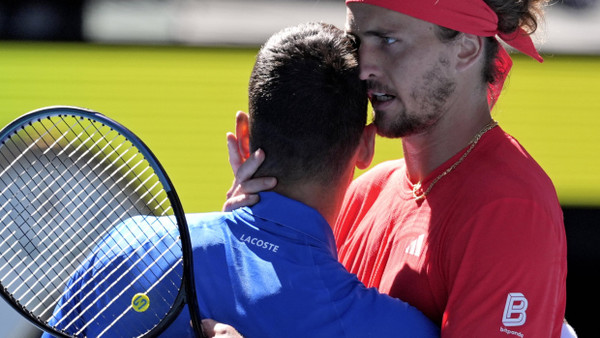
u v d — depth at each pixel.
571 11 37.09
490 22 6.90
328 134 6.55
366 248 7.94
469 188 6.84
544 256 6.52
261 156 6.70
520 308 6.46
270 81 6.61
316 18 34.78
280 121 6.55
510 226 6.49
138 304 6.81
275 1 35.94
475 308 6.50
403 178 7.91
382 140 16.55
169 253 6.86
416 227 7.26
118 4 30.70
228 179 16.16
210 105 17.52
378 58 6.96
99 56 18.64
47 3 23.88
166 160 16.28
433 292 6.96
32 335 12.23
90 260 7.04
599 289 15.32
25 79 17.80
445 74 6.96
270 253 6.57
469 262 6.56
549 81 17.78
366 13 6.91
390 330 6.46
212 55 18.88
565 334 7.96
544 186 6.84
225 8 33.53
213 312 6.66
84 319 7.05
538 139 16.91
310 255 6.53
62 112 6.58
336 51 6.71
